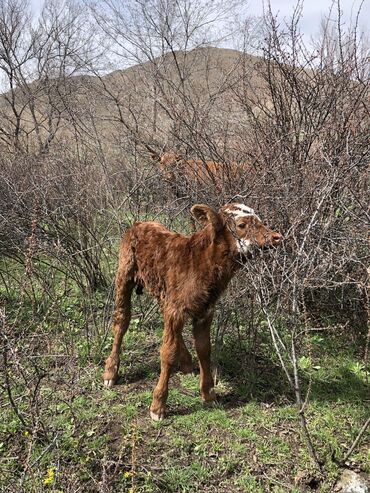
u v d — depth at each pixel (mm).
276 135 2387
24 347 1858
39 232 2518
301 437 1691
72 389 1651
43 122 5730
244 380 2016
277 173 2188
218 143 2629
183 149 2859
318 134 2258
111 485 1474
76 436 1603
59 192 2607
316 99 2350
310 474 1532
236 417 1817
